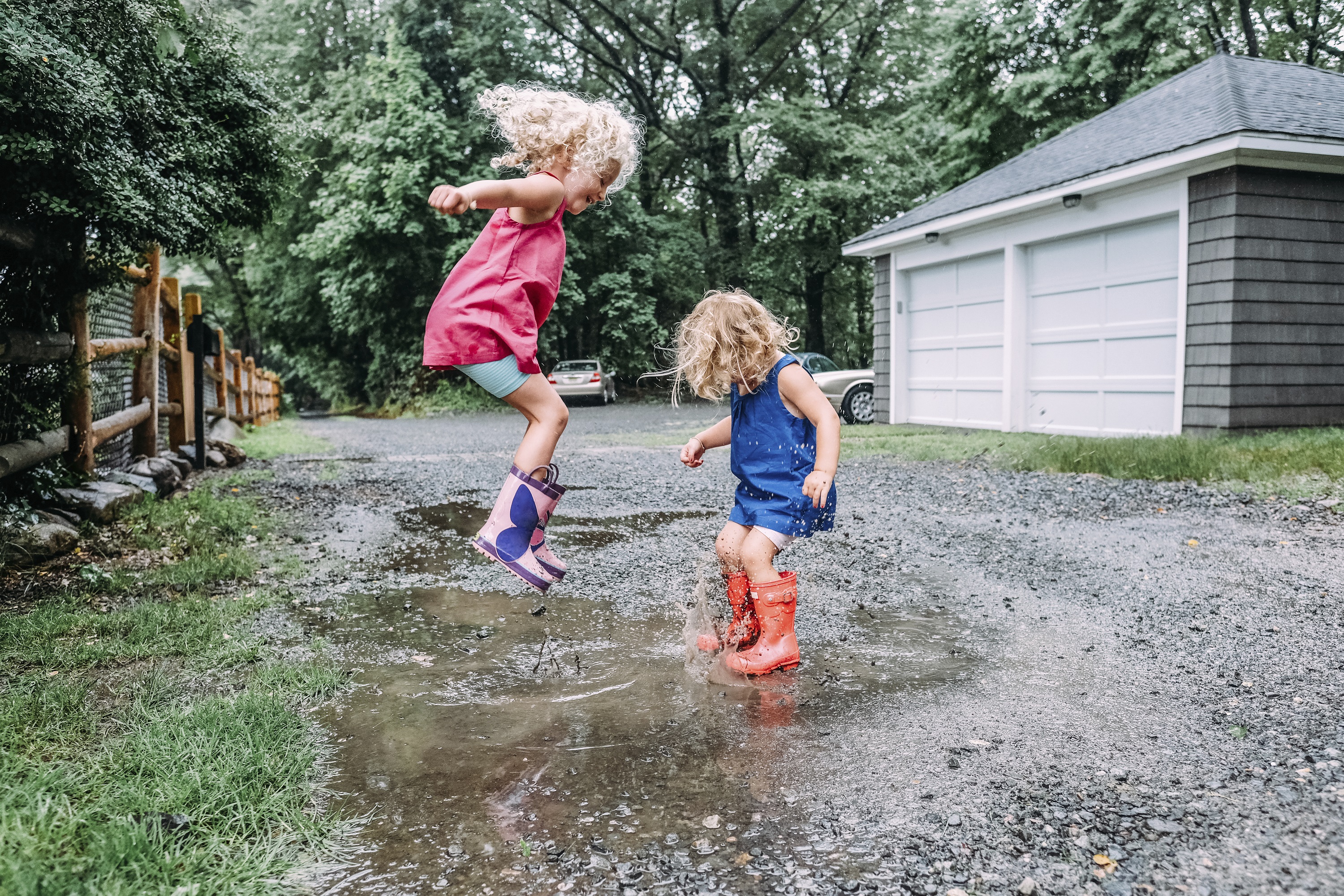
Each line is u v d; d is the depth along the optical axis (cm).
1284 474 639
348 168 2177
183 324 898
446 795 208
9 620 335
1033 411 1121
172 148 483
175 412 877
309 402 4009
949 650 317
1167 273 932
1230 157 839
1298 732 236
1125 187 955
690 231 2717
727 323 276
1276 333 865
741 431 294
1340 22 2053
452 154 2153
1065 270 1062
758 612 294
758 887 169
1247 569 416
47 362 508
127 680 281
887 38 2794
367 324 2414
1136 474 711
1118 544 479
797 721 253
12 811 182
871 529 538
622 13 2527
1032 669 294
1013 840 185
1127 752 226
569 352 2889
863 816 196
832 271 2902
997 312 1170
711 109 2548
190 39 511
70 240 477
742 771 220
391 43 2206
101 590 393
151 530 518
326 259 2430
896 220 1358
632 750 233
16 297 484
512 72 2411
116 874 167
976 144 2086
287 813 196
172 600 383
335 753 232
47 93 363
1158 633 329
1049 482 702
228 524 548
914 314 1343
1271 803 197
